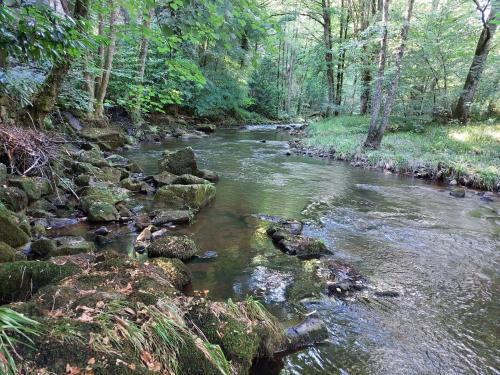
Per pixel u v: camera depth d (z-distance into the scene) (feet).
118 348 6.63
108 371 6.07
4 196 17.56
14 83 22.48
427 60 51.78
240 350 8.80
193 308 9.28
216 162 40.29
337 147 47.70
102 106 47.50
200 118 79.61
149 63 56.29
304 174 35.83
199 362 7.69
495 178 31.55
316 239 18.19
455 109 55.42
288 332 10.64
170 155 31.14
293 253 17.04
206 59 76.07
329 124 69.72
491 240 19.80
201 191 24.11
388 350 10.58
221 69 80.38
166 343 7.52
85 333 6.63
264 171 36.55
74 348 6.20
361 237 19.83
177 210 21.56
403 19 43.88
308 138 59.72
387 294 13.79
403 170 37.76
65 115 40.86
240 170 36.65
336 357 10.18
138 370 6.36
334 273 15.05
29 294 10.32
